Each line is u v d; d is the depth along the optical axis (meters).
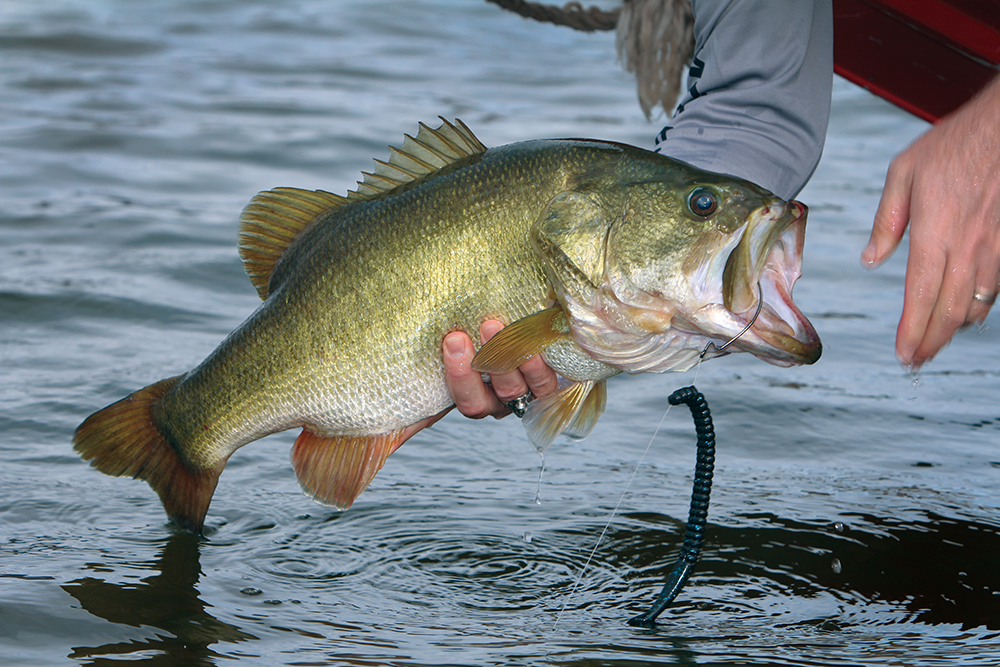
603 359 1.92
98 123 4.83
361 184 1.96
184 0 8.33
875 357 2.62
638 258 1.88
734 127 2.01
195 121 4.95
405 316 1.92
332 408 1.96
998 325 2.79
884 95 2.40
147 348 2.55
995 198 1.70
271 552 2.04
